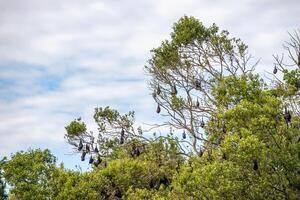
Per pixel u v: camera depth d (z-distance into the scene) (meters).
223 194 32.66
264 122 32.56
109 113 52.69
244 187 32.38
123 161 48.72
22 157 49.75
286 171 32.78
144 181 48.75
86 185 47.03
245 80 35.50
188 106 48.88
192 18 49.62
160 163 50.12
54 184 48.72
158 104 45.19
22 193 48.38
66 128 52.19
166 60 49.53
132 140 52.00
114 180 48.06
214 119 43.56
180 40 48.94
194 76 49.34
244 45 48.47
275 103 33.91
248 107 33.31
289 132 33.94
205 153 40.22
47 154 50.62
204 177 33.34
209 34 48.94
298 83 36.38
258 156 31.39
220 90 36.22
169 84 50.00
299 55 37.16
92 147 52.09
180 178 34.78
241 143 31.36
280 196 33.56
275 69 39.16
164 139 49.69
